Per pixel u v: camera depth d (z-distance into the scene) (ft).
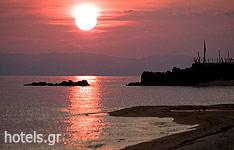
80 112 240.53
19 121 197.36
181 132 142.61
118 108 274.57
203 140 117.19
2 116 223.71
